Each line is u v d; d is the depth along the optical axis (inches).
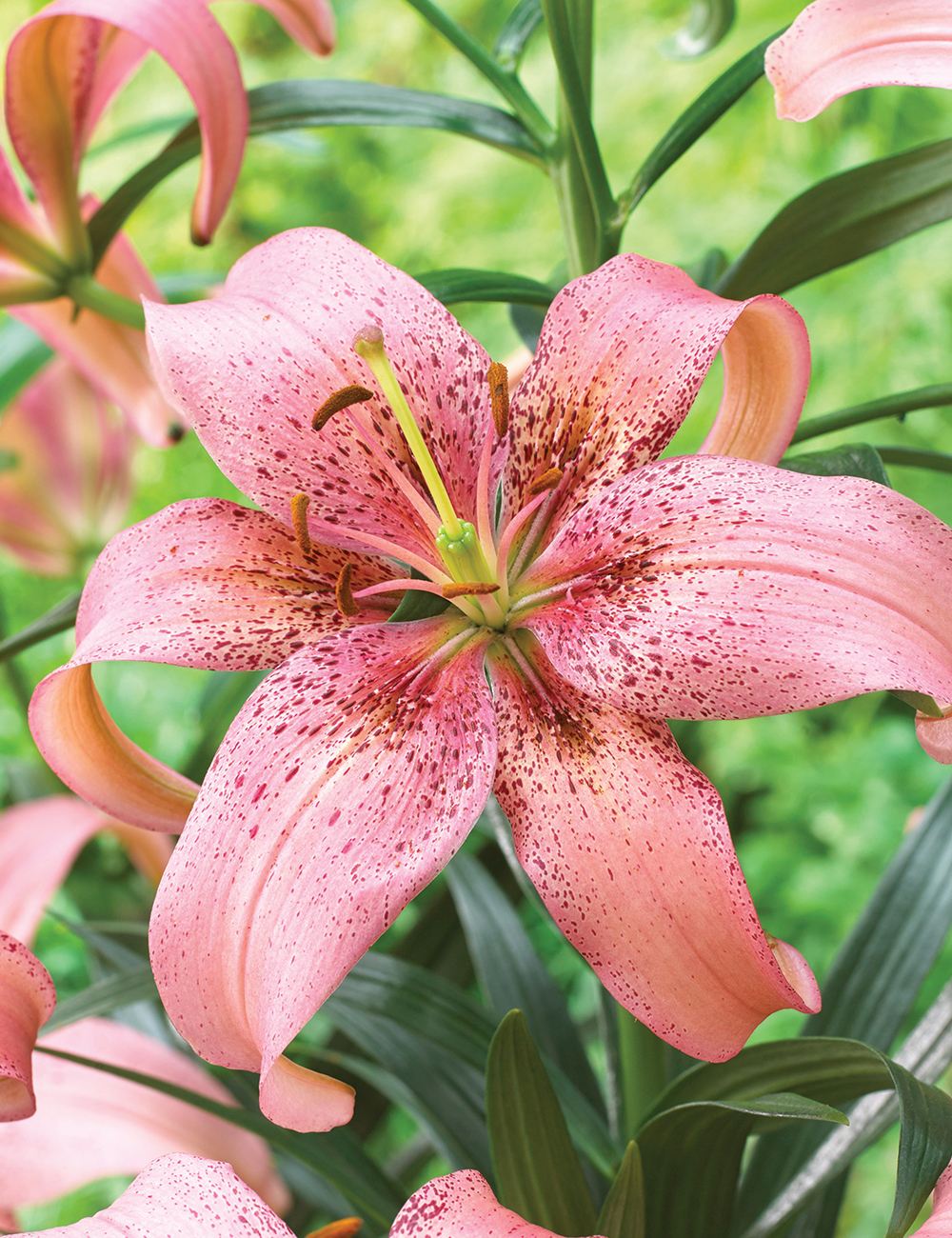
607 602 15.9
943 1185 15.6
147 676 54.6
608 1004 21.5
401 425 16.7
